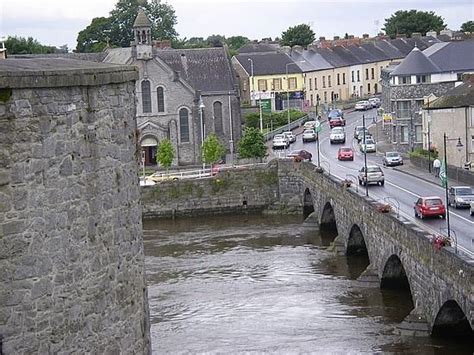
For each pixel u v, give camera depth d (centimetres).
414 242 5047
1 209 1312
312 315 5697
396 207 7231
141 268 1678
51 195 1383
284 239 9150
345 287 6519
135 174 1659
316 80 19875
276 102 19112
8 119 1309
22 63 1493
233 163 12644
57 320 1402
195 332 5322
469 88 11044
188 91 13550
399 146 13038
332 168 11056
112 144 1551
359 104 19025
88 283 1471
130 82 1630
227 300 6253
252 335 5209
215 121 13900
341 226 8025
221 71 14200
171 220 11319
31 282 1355
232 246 8825
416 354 4709
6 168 1312
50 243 1383
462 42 13425
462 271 4078
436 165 9688
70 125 1420
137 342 1645
